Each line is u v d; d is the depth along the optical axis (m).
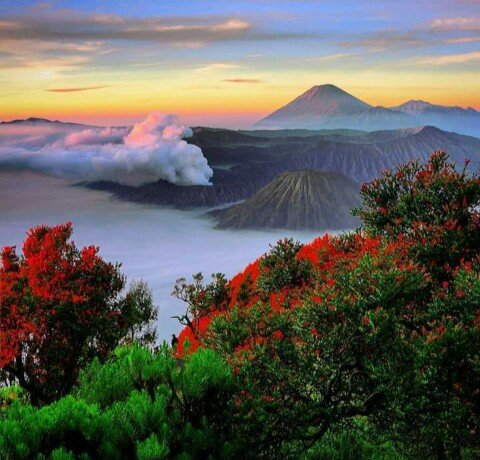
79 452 9.98
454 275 16.17
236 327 14.90
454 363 12.39
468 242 18.12
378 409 13.57
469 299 14.13
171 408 11.25
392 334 13.48
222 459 10.83
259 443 11.88
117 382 11.76
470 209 19.64
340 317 13.77
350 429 14.73
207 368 11.57
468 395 12.60
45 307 28.45
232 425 11.55
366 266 14.53
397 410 12.55
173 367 12.20
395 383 12.47
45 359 29.09
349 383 13.47
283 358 13.88
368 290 14.07
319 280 19.48
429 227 18.52
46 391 29.50
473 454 14.30
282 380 13.07
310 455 15.01
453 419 12.46
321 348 13.45
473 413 13.15
